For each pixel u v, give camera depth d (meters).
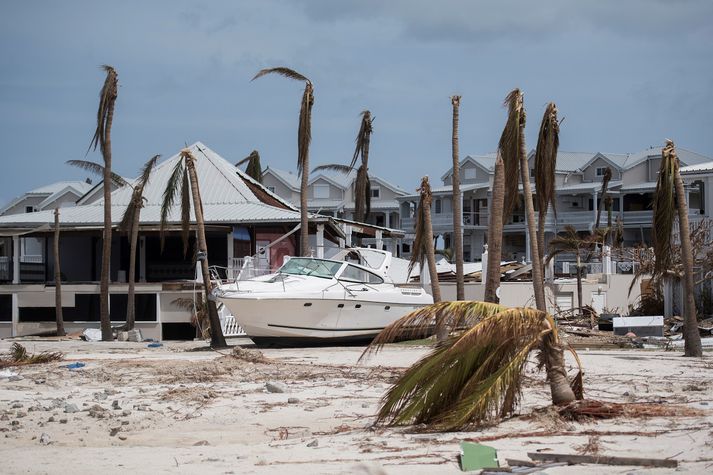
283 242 61.62
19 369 28.94
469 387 15.66
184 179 41.44
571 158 112.69
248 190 65.38
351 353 34.88
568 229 58.75
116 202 65.62
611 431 14.72
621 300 60.28
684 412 16.45
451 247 114.56
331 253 60.22
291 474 12.38
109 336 48.59
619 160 107.50
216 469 12.96
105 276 48.72
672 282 50.09
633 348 36.84
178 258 61.66
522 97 34.22
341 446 14.50
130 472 12.97
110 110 49.16
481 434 14.89
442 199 114.88
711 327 42.91
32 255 66.12
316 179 120.81
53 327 55.84
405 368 28.03
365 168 70.50
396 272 62.44
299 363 30.33
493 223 37.25
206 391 22.36
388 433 15.48
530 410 17.27
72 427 17.70
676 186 30.84
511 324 15.69
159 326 53.16
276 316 38.16
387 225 121.94
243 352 31.52
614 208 106.56
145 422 18.20
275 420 18.30
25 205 114.88
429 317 16.05
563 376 16.62
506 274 62.44
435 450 13.73
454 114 41.00
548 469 12.04
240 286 39.16
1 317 56.53
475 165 115.75
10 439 16.42
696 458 12.51
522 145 34.22
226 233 60.00
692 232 50.16
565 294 57.91
